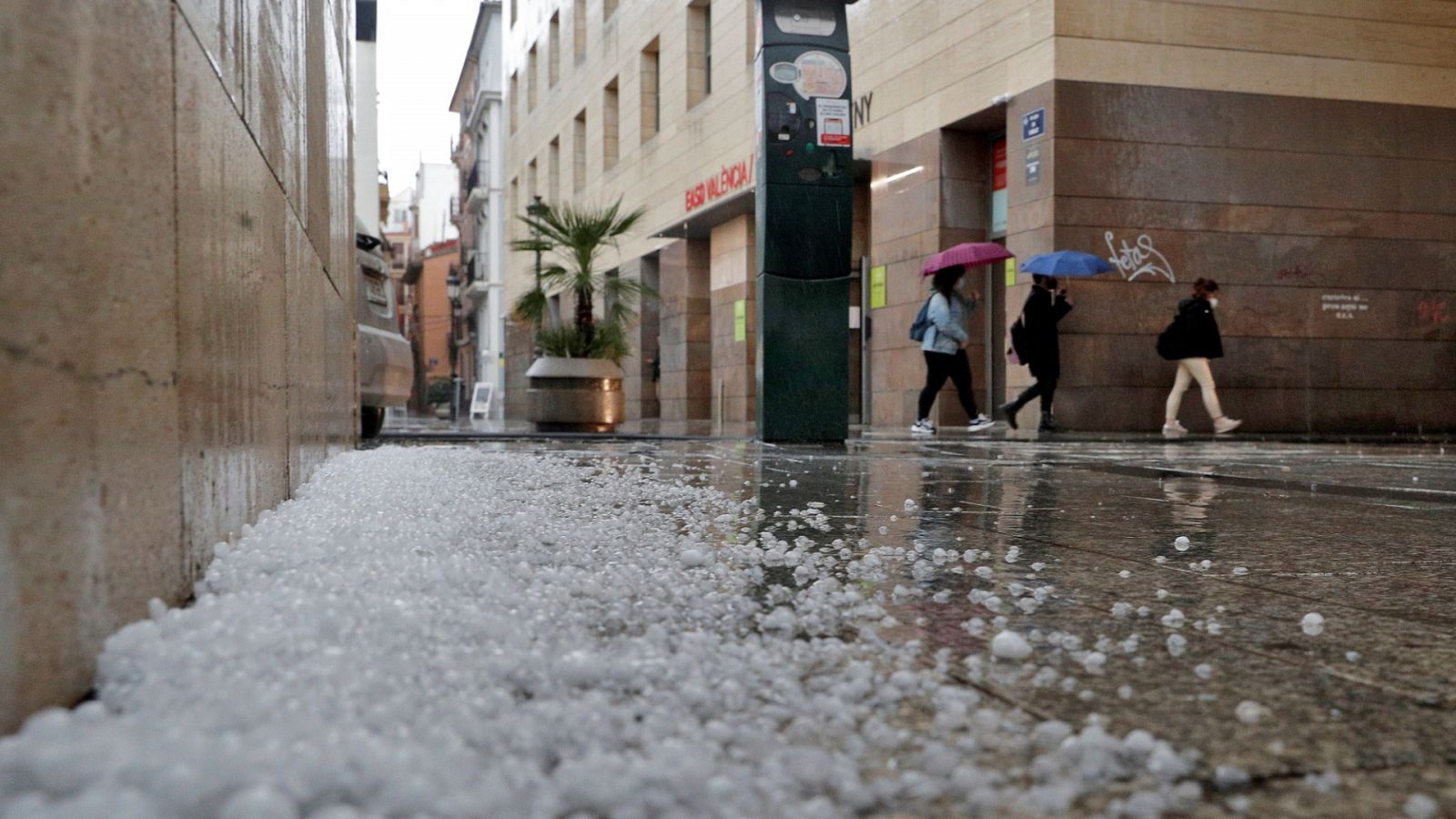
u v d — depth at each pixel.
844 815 0.94
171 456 1.51
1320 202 13.95
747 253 19.78
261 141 2.51
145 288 1.37
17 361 0.96
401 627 1.42
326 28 5.07
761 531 3.00
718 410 20.78
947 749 1.09
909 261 15.51
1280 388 13.89
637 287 13.84
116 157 1.25
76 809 0.72
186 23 1.61
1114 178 13.19
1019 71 13.46
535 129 36.03
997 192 14.80
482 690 1.21
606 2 27.78
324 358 4.86
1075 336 13.16
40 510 1.00
